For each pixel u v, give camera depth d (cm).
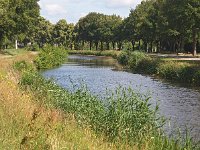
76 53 14238
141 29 9662
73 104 1731
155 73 5272
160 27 8194
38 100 1894
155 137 1331
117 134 1382
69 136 1164
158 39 9812
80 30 15962
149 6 10781
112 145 1232
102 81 4394
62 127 1247
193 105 2728
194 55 7438
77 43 16888
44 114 1373
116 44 15475
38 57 6384
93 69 6431
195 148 1355
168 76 4697
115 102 1548
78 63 8294
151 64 5616
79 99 1767
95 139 1241
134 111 1477
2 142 931
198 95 3238
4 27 7775
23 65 4525
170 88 3728
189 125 2084
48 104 1780
